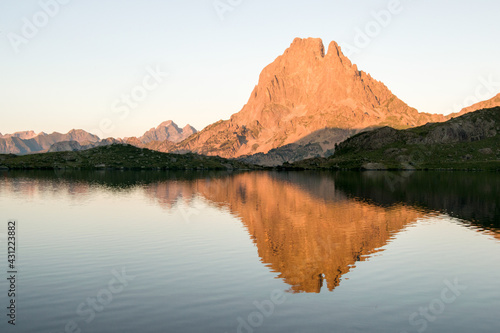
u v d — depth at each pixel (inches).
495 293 1396.4
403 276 1590.8
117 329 1110.4
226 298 1344.7
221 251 2001.7
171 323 1149.1
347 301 1321.4
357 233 2486.5
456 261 1815.9
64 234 2434.8
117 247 2080.5
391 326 1133.7
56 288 1440.7
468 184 6752.0
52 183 7022.6
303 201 4343.0
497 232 2512.3
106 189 5876.0
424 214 3299.7
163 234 2440.9
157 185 6850.4
